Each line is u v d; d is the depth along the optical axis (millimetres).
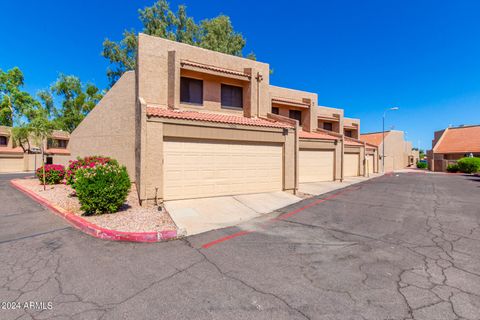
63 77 36000
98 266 4789
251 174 12391
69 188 14398
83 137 18109
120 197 8492
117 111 15516
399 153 46688
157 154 9859
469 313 3328
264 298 3713
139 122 10328
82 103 37000
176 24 32312
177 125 10336
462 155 41188
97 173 8109
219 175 11484
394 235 6609
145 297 3756
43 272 4551
